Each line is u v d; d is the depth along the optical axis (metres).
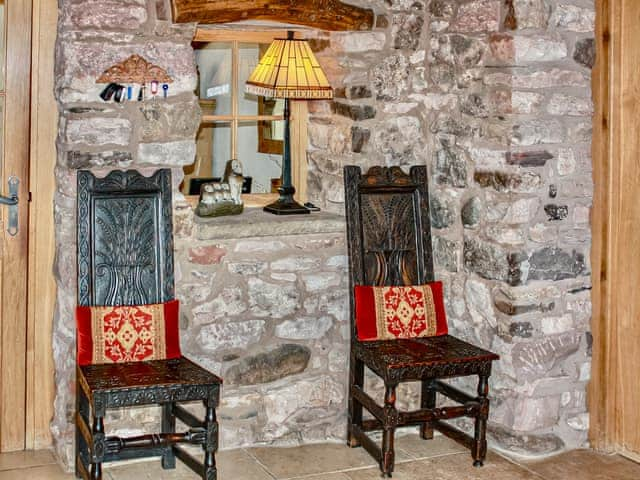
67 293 3.66
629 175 3.87
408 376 3.61
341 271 4.11
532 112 3.79
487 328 4.00
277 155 4.46
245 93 4.33
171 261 3.63
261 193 4.45
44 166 3.79
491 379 4.00
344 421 4.15
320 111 4.38
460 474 3.74
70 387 3.65
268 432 4.02
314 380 4.09
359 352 3.87
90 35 3.52
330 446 4.05
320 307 4.07
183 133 3.71
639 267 3.86
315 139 4.43
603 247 3.95
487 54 3.88
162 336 3.53
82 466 3.51
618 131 3.88
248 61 4.31
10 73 3.69
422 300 3.97
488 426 4.04
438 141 4.20
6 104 3.70
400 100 4.21
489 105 3.88
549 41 3.78
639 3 3.78
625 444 3.98
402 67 4.19
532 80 3.78
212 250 3.83
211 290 3.84
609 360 3.98
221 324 3.88
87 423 3.40
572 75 3.86
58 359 3.77
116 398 3.16
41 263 3.83
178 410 3.67
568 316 3.97
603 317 3.98
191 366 3.44
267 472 3.72
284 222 3.95
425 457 3.92
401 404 4.25
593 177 3.96
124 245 3.58
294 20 3.91
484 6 3.88
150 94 3.63
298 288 4.02
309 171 4.48
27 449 3.89
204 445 3.35
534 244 3.86
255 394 3.99
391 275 4.06
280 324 4.00
